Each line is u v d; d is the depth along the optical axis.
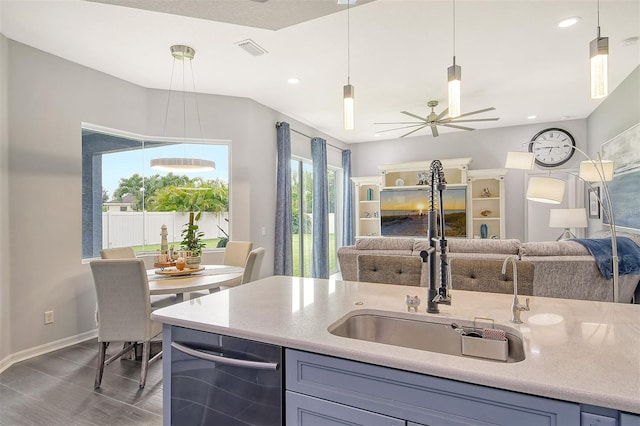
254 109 4.74
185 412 1.41
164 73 3.81
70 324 3.40
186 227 4.57
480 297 1.70
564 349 1.05
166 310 1.53
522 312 1.43
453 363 0.96
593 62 1.58
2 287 2.88
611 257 3.06
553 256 3.19
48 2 2.49
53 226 3.29
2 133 2.90
